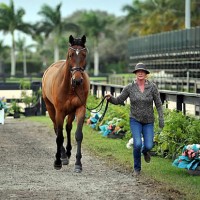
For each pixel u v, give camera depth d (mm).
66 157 13789
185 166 12258
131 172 12672
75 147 16750
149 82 12602
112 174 12508
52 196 10461
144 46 62312
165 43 54875
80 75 12484
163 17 88938
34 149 16453
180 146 13695
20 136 19797
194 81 38594
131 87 12547
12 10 101938
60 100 13086
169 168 13016
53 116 15148
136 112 12508
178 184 11352
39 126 23391
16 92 43031
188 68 47906
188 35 47906
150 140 12523
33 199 10234
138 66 12453
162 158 14453
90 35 110875
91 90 29500
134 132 12469
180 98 16125
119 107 19922
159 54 56906
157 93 12555
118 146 16422
